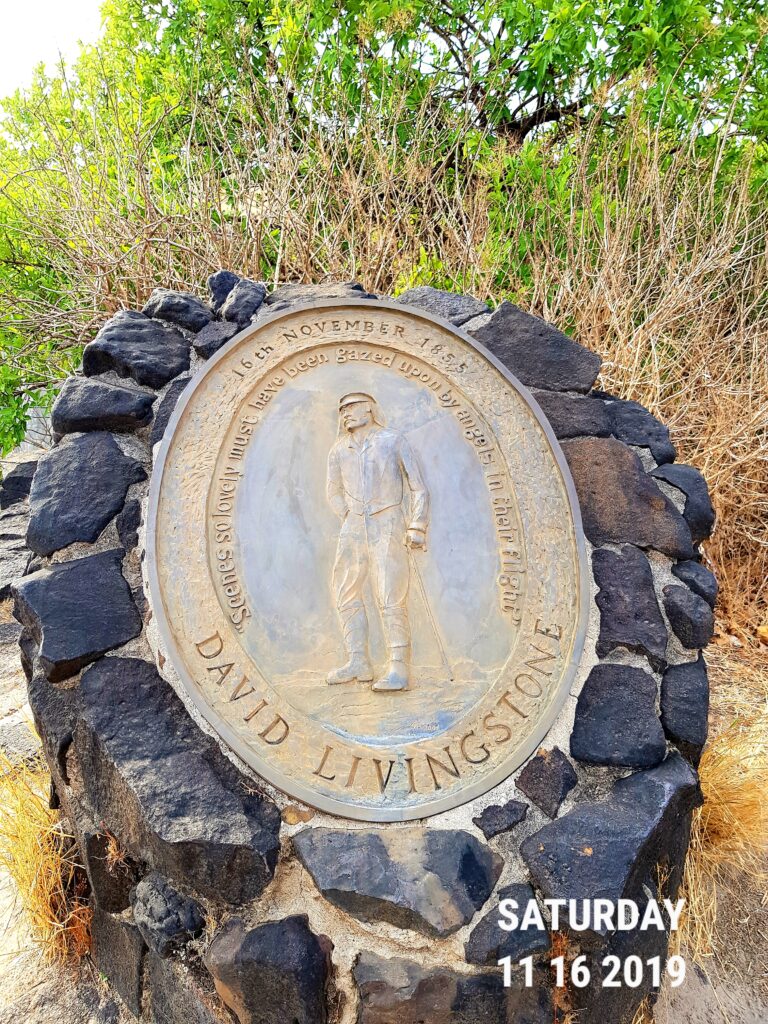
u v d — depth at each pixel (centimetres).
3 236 572
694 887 240
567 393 277
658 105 513
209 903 185
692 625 233
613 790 204
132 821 189
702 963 232
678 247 489
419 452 239
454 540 229
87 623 210
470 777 200
